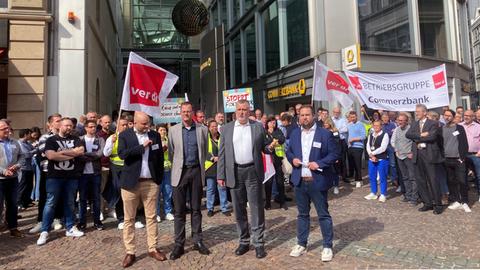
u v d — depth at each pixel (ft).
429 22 54.44
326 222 15.16
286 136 26.48
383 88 29.25
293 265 14.55
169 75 20.52
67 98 35.37
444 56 56.13
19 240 19.10
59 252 17.07
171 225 21.45
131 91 18.71
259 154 16.01
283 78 56.65
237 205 16.07
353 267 14.16
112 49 76.23
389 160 30.89
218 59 37.91
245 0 74.43
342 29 45.14
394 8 49.96
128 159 15.51
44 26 34.35
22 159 20.39
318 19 46.39
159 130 23.85
